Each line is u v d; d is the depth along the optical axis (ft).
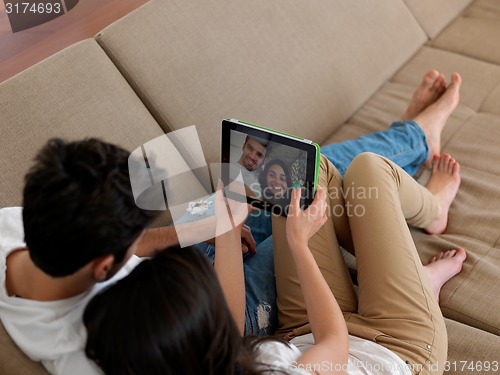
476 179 4.57
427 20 5.99
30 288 2.42
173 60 4.38
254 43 4.71
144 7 4.46
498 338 3.46
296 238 3.22
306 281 3.10
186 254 2.27
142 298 2.11
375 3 5.55
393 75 5.66
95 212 2.03
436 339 3.22
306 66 4.93
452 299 3.78
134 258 2.92
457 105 5.19
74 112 3.87
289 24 4.93
